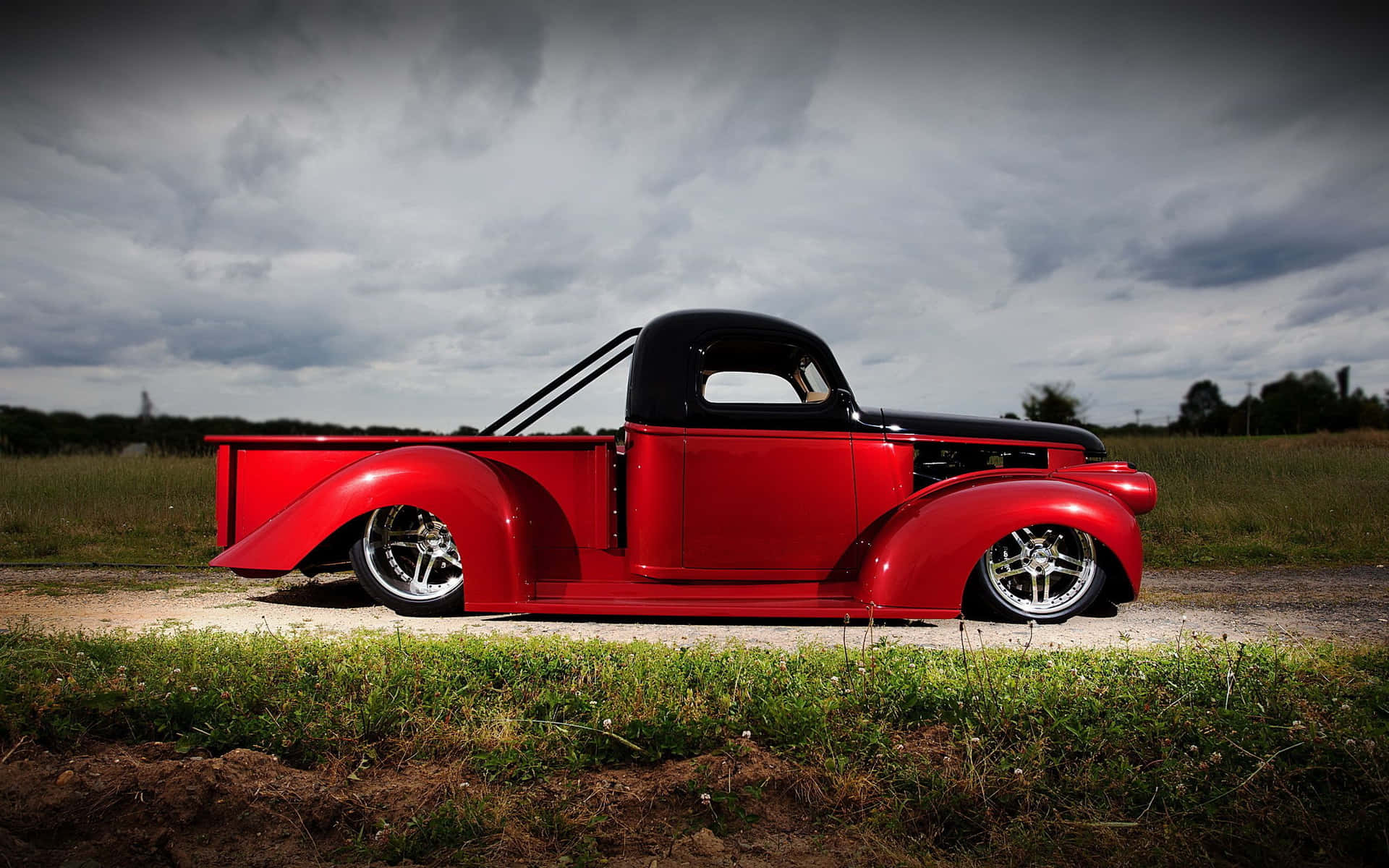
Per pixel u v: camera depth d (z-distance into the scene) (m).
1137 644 4.54
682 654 3.80
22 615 5.20
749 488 5.03
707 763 2.73
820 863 2.28
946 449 5.68
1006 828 2.44
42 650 3.62
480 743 2.84
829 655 3.85
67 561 7.68
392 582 5.37
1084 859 2.27
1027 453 5.82
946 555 4.89
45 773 2.62
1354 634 4.85
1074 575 5.23
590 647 3.93
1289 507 10.45
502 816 2.44
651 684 3.32
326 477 5.23
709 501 5.00
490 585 4.89
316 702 3.13
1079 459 5.85
